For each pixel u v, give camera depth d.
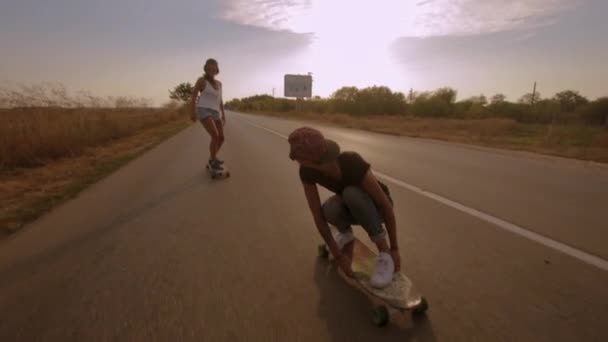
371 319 1.97
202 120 5.85
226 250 2.95
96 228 3.50
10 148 7.21
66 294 2.26
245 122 27.03
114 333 1.86
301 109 63.94
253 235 3.30
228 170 6.75
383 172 6.52
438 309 2.08
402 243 3.10
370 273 2.20
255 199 4.61
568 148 11.37
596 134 14.55
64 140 8.62
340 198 2.35
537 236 3.26
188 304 2.13
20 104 8.79
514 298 2.20
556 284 2.37
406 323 1.94
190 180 5.81
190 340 1.80
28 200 4.56
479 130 21.09
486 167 7.18
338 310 2.06
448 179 5.90
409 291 1.97
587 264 2.68
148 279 2.45
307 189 2.20
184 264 2.69
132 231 3.41
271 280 2.44
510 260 2.75
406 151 9.76
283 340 1.79
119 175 6.28
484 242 3.12
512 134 20.08
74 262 2.73
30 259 2.79
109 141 12.02
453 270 2.58
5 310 2.08
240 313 2.04
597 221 3.71
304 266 2.65
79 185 5.39
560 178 6.05
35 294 2.26
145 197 4.71
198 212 4.03
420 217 3.83
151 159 8.18
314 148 1.89
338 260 2.22
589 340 1.79
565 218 3.80
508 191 5.06
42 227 3.54
